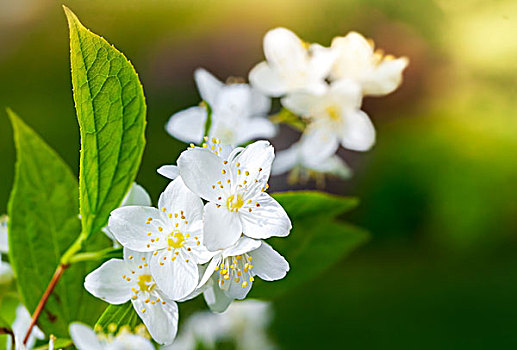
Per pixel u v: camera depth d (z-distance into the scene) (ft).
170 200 1.29
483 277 4.98
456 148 5.57
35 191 1.41
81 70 1.27
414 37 4.88
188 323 1.77
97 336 1.26
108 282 1.30
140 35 5.31
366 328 4.34
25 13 5.86
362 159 5.45
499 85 5.14
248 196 1.29
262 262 1.29
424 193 5.49
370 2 4.58
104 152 1.30
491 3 4.84
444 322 4.43
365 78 1.67
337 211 1.44
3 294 1.45
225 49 5.59
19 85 5.75
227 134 1.64
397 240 5.42
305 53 1.66
